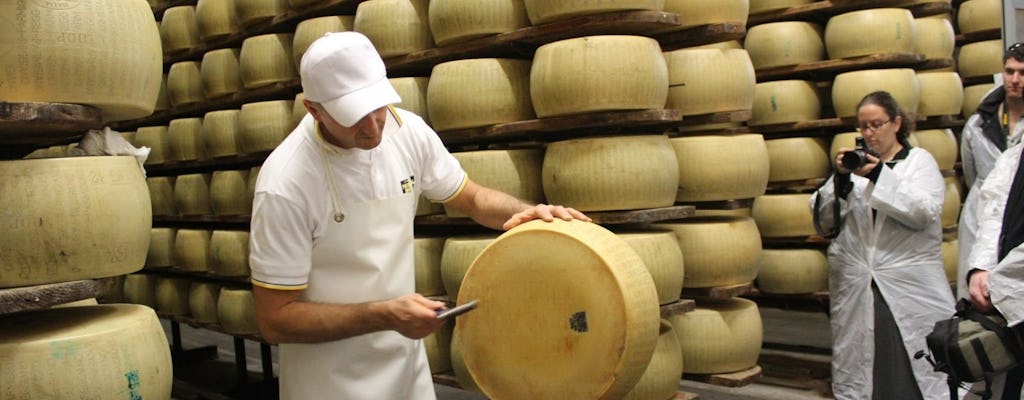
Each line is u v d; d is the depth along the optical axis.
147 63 1.70
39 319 1.68
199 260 4.07
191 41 4.23
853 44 3.68
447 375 2.91
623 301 1.41
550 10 2.49
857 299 2.85
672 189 2.58
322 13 3.46
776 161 3.77
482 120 2.72
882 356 2.81
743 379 2.68
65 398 1.49
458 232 3.19
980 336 1.89
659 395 2.49
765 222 3.66
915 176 2.73
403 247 1.69
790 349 4.06
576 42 2.41
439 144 1.79
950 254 3.68
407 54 3.01
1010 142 2.80
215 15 3.94
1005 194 1.99
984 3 4.60
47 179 1.52
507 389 1.54
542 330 1.50
